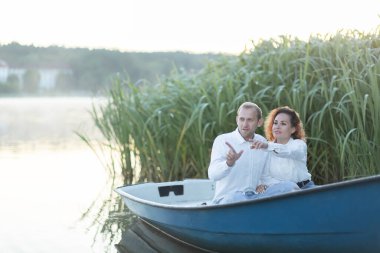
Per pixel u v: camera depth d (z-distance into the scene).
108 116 9.52
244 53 8.73
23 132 16.61
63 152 12.33
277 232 4.64
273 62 8.12
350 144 7.20
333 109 7.41
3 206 7.26
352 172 6.98
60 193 8.06
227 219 4.82
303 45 8.09
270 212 4.58
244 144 5.34
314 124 7.48
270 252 4.88
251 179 5.32
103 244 5.60
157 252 5.32
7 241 5.71
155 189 6.75
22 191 8.19
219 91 7.81
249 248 4.93
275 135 5.44
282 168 5.37
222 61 9.21
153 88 9.55
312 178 7.71
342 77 7.02
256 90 8.04
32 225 6.34
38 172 9.77
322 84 7.07
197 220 5.06
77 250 5.40
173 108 8.76
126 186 6.57
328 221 4.45
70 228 6.20
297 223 4.54
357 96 6.97
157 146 8.88
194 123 8.27
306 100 7.12
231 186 5.34
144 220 6.16
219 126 7.96
